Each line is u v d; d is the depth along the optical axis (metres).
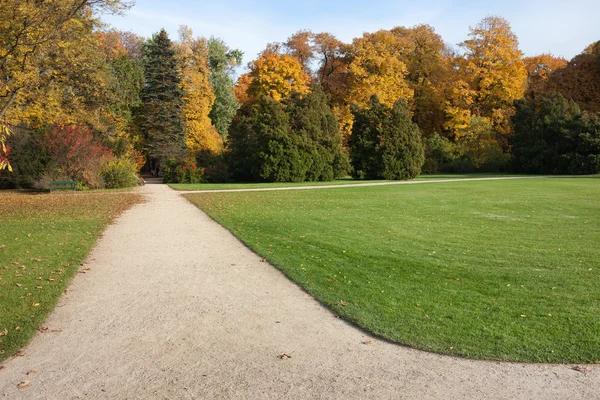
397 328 5.34
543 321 5.53
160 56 44.28
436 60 56.22
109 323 5.59
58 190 26.66
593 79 52.03
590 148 42.16
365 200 20.55
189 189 27.80
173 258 9.07
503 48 51.62
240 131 39.03
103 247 10.12
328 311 6.02
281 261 8.71
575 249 9.81
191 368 4.38
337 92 54.84
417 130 38.62
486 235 11.55
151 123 44.44
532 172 46.31
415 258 8.99
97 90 24.52
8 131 9.25
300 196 22.70
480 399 3.78
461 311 5.92
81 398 3.84
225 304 6.30
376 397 3.81
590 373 4.23
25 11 15.17
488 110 55.16
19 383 4.11
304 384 4.05
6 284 7.11
